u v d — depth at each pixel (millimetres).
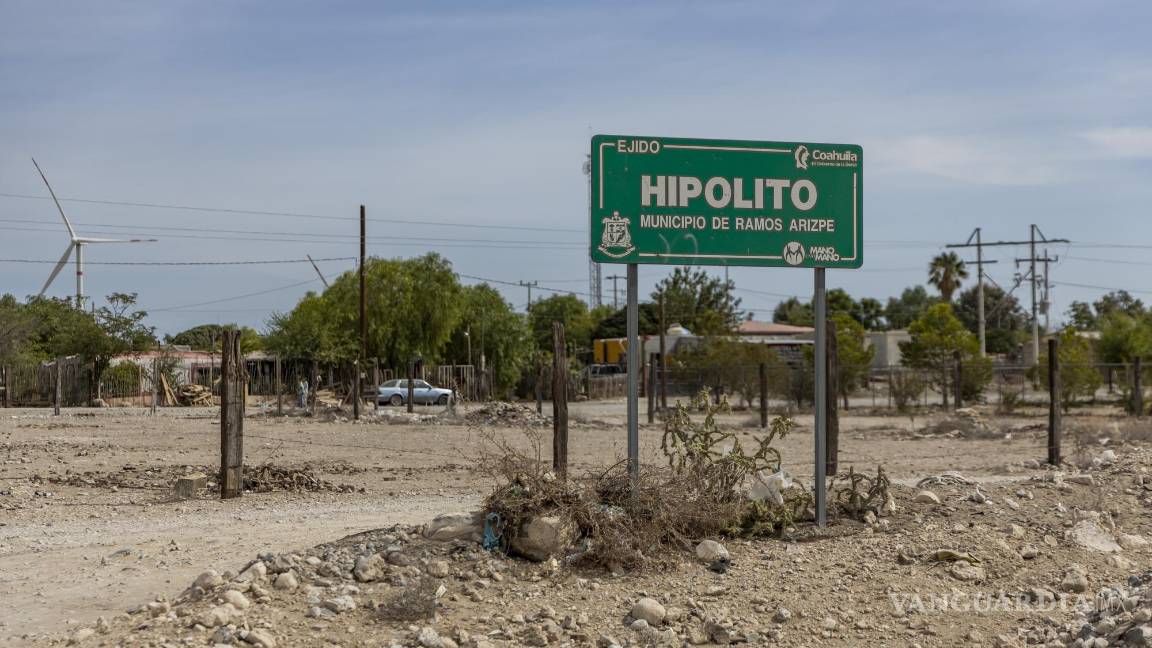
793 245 9852
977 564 8672
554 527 8344
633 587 7898
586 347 91562
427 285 62844
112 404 46625
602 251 9469
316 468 18094
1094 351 50844
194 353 59438
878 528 9719
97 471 17359
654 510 8828
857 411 40938
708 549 8625
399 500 14156
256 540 10750
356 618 7148
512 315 70500
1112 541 9531
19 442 23484
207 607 7219
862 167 10008
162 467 17812
